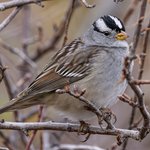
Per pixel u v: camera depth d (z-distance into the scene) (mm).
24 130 10469
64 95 11008
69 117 11328
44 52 15258
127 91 13984
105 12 14805
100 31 11695
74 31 15273
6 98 15125
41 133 11719
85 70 11250
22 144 13477
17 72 15180
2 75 9953
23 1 10891
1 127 10430
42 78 11312
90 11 15164
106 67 11273
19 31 15805
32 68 14688
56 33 15109
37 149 14031
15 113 13023
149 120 9289
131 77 8359
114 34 11617
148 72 14289
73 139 14219
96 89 11148
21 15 16000
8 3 10836
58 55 11609
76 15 15359
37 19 15562
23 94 10961
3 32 15734
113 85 11227
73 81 11266
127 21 13188
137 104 9023
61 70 11352
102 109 11008
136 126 11523
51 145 13250
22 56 14336
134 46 9312
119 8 14711
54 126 10602
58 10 15492
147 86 13742
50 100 11195
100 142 14086
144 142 14383
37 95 11094
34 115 13969
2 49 15586
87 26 15109
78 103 10961
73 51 11570
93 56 11359
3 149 10602
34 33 15906
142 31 10539
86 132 10602
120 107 14234
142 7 10750
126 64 8336
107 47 11562
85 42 11742
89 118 11180
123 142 11219
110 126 10172
